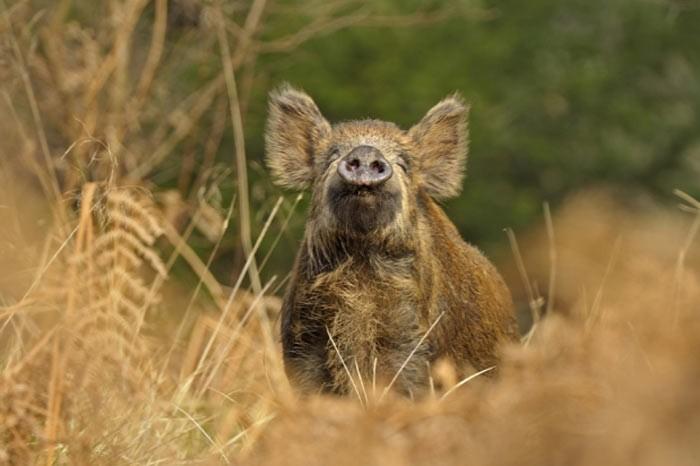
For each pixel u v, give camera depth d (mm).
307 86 24719
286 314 11141
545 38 28766
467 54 26953
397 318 10773
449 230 11812
